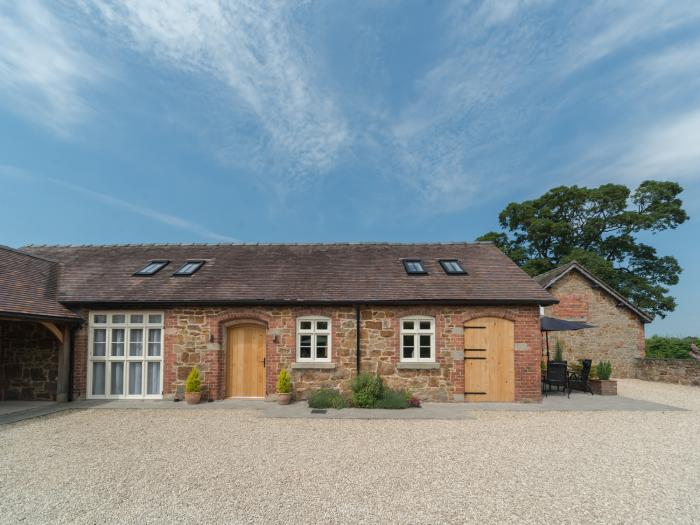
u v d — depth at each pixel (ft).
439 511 15.25
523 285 39.73
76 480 18.12
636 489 17.47
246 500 16.06
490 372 37.60
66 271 43.16
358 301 37.37
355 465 20.15
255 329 38.96
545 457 21.63
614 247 89.86
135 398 37.68
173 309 38.01
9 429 27.32
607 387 41.75
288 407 34.27
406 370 37.42
